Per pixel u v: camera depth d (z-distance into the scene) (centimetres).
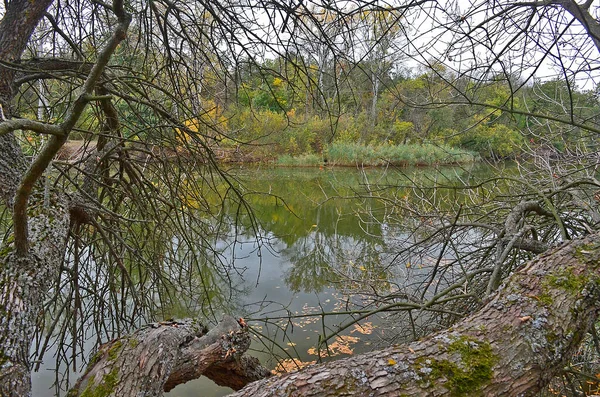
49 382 346
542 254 167
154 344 155
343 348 400
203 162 334
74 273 271
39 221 187
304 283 568
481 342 130
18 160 216
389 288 413
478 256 322
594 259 156
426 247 350
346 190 1103
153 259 331
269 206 1020
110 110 278
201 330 192
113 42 122
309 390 121
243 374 201
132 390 137
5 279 150
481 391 117
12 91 222
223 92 376
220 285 544
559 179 322
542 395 250
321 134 1466
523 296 144
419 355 128
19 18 216
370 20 237
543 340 128
